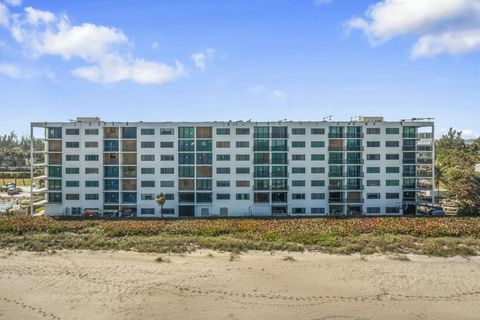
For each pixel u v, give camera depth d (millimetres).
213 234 62875
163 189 81938
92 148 81562
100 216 79750
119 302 35875
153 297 37000
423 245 55969
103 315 33281
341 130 84062
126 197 82375
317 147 83500
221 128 82312
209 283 40719
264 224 68938
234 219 75312
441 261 49688
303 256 51438
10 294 37719
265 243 56188
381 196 84312
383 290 39625
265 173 82750
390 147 84625
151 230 64062
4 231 63781
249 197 82500
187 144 82188
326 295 38062
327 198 83625
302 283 41250
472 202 82750
